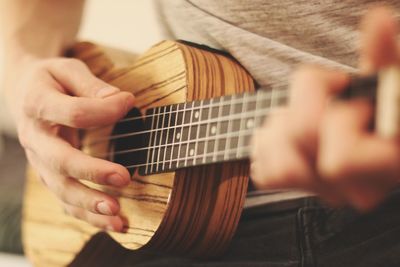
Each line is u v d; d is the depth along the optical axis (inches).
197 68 23.8
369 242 22.5
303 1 23.2
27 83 26.6
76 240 28.8
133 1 51.1
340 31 22.9
